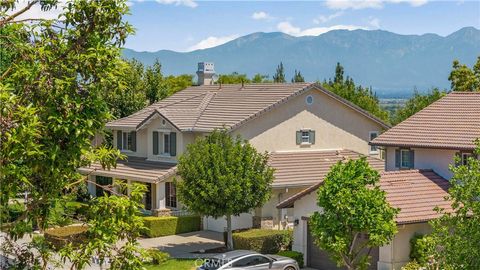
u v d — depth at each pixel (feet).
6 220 39.55
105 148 42.57
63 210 42.75
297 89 141.59
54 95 38.52
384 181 100.42
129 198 41.81
